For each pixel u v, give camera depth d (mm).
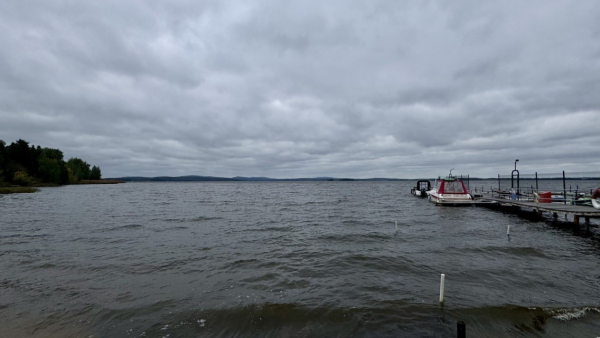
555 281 8086
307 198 46875
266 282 8219
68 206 31672
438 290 7492
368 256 10773
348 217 22172
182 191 75875
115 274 9008
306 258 10625
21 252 11625
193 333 5645
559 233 15172
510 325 5746
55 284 8172
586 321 5867
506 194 29312
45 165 90562
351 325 5840
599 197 16031
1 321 6113
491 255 10867
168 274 9000
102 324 5988
